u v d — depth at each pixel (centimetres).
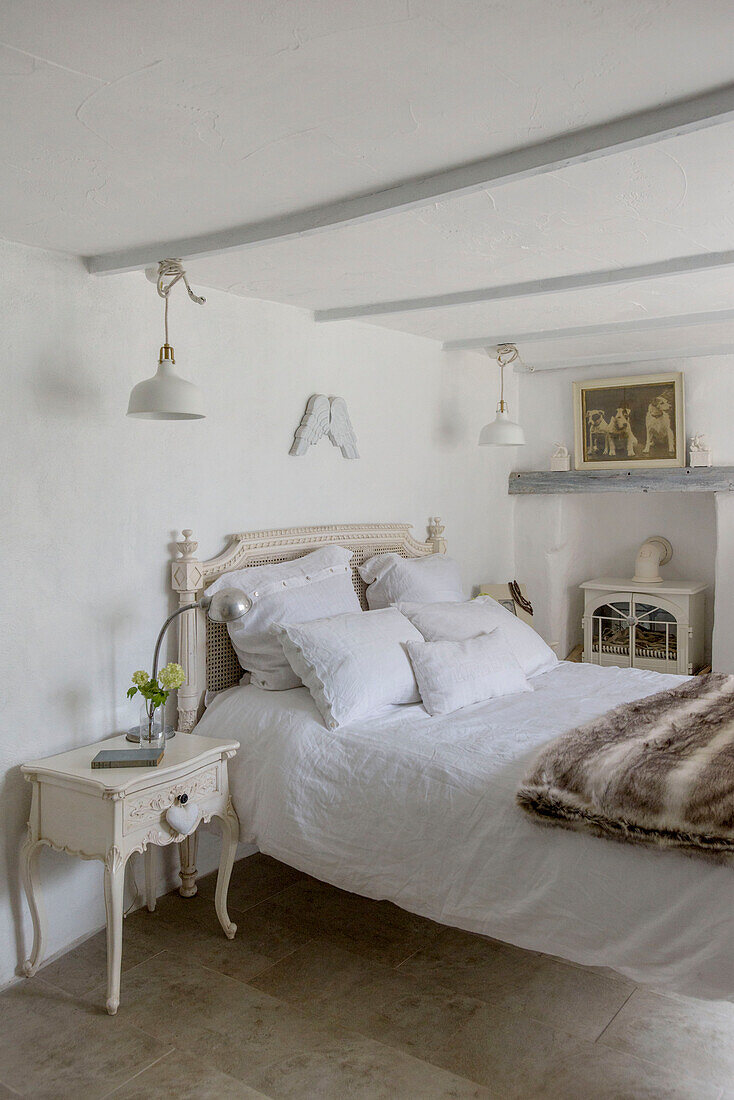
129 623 297
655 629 508
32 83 155
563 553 540
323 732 283
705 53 148
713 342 434
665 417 479
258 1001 250
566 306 358
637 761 231
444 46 144
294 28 138
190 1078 217
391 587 388
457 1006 248
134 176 202
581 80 158
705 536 529
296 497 369
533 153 188
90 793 242
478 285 320
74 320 274
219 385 329
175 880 323
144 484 301
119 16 133
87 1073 218
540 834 225
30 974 262
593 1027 238
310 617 327
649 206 228
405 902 248
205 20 135
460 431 488
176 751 271
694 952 198
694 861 202
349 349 397
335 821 264
